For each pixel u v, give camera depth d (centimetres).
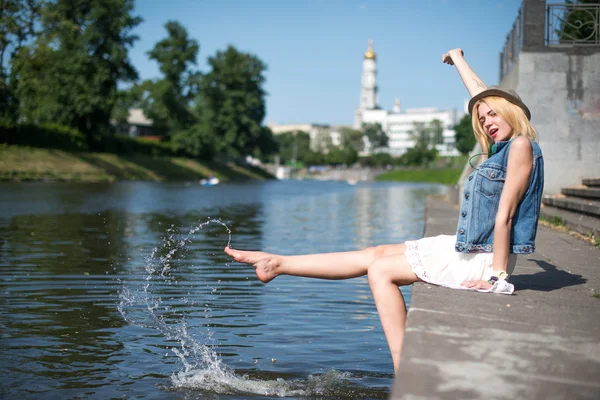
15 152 5569
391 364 494
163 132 9081
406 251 415
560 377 265
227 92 9275
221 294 742
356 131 19788
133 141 7825
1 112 5600
